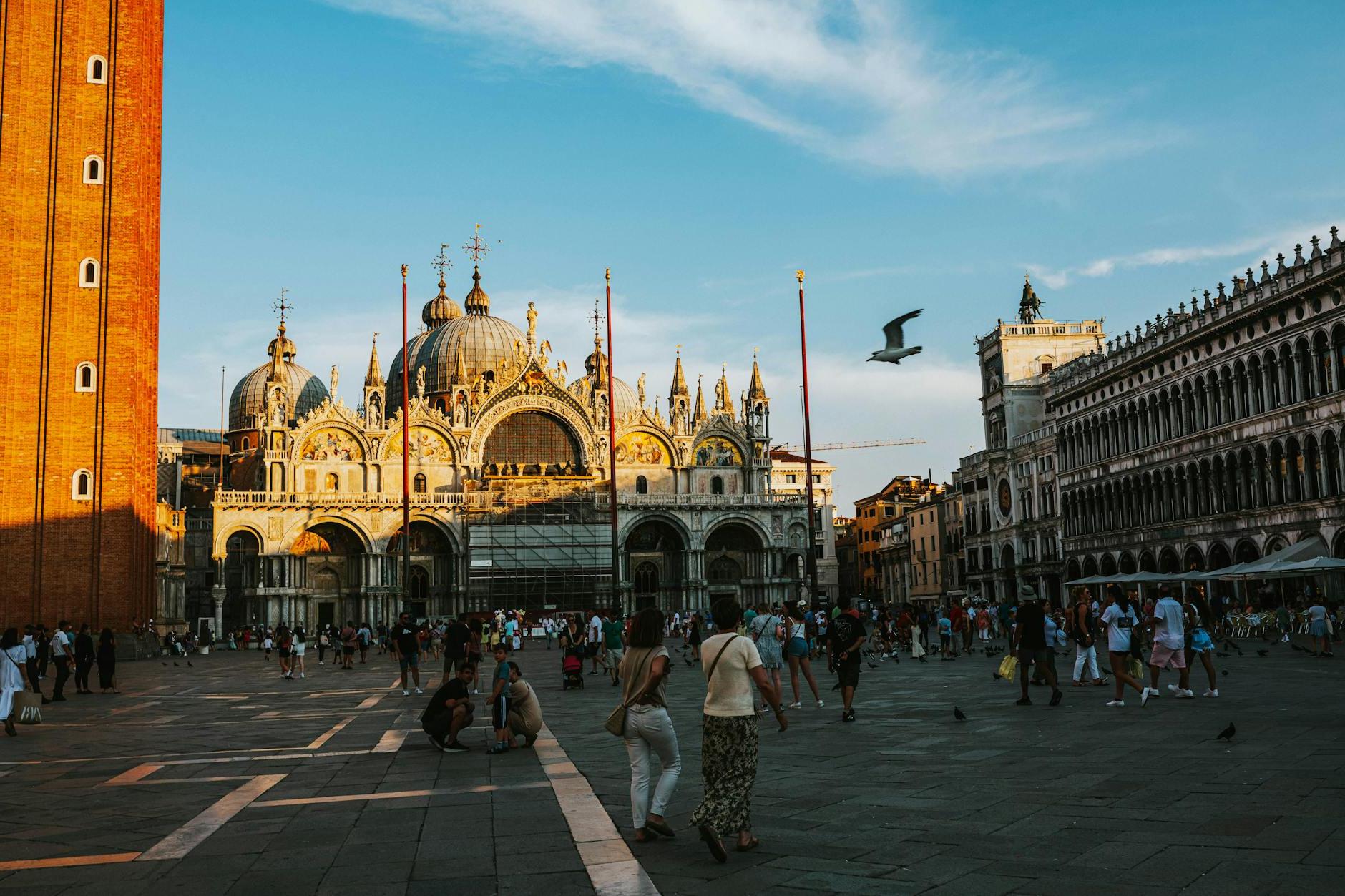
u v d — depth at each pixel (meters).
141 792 17.81
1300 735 19.92
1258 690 29.28
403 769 19.69
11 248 71.69
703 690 37.09
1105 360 95.00
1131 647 26.81
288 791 17.42
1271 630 66.31
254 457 129.25
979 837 12.77
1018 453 111.31
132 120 74.75
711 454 130.88
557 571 119.56
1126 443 90.88
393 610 115.00
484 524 118.12
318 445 117.12
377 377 128.75
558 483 122.56
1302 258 69.06
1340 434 64.81
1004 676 30.97
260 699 38.66
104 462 71.81
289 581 111.00
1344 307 64.25
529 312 128.00
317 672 56.56
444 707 22.05
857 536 187.38
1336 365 65.25
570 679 39.66
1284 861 11.24
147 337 80.19
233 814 15.46
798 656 29.81
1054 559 104.00
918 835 12.94
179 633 94.00
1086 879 10.90
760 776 17.66
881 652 54.84
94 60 74.69
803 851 12.39
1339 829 12.47
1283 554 60.00
